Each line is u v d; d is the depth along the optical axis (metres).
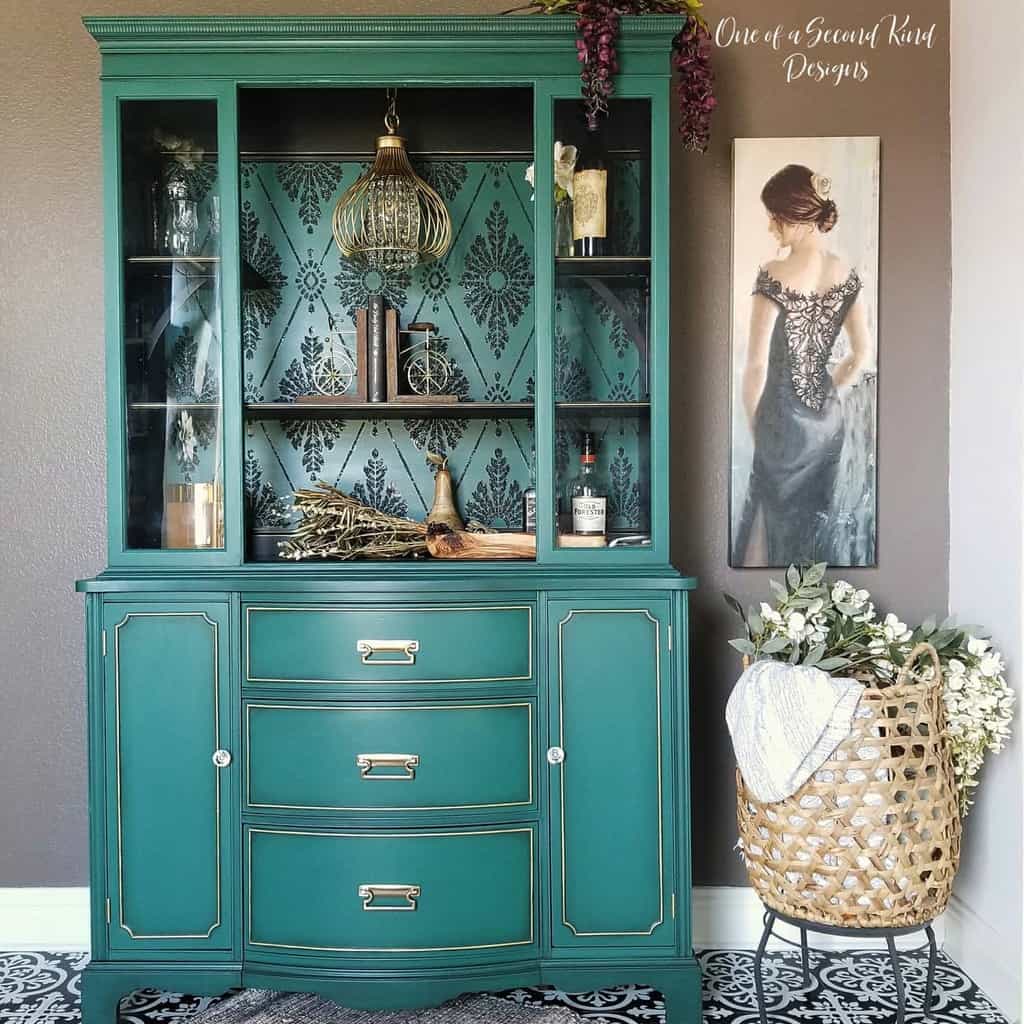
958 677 2.28
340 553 2.39
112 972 2.22
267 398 2.70
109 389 2.31
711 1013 2.29
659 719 2.23
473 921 2.21
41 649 2.72
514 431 2.69
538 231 2.30
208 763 2.24
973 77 2.53
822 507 2.68
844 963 2.55
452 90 2.37
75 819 2.72
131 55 2.28
